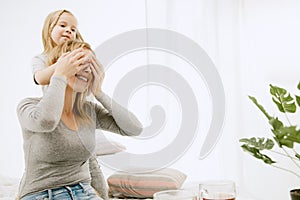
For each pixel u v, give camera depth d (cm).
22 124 148
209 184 109
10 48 273
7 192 207
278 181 252
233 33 259
